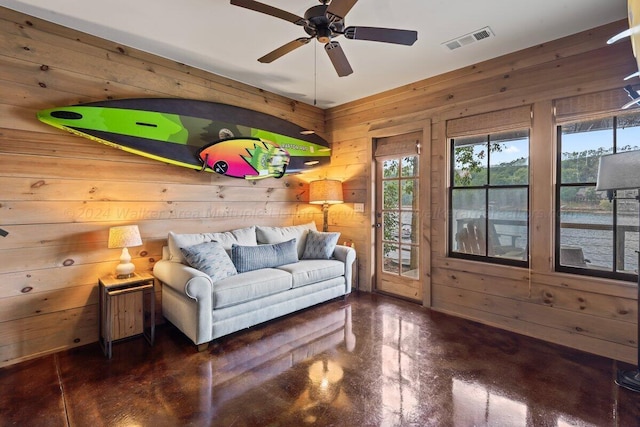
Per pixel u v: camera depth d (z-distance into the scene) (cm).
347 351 262
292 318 332
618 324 251
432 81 358
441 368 236
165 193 323
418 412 188
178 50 300
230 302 274
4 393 207
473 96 327
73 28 264
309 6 230
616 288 251
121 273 273
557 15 241
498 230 319
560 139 281
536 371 232
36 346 254
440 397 202
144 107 296
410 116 379
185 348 267
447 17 244
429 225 363
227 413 188
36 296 254
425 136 364
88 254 278
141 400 200
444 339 284
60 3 230
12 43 241
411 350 264
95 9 237
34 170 252
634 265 251
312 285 349
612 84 251
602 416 185
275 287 306
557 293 279
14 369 235
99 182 283
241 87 378
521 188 304
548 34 269
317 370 233
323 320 327
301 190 451
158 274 300
